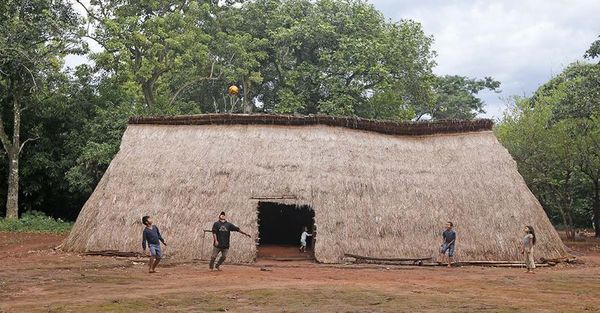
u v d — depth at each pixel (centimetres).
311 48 4112
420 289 1288
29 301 1059
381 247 1847
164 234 1861
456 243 1875
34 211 3416
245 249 1828
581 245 2970
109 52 3288
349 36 3925
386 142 2142
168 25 3447
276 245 2592
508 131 3541
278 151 2023
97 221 1928
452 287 1339
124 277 1415
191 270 1591
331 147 2044
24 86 3195
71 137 3472
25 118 3503
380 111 3925
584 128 2969
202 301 1064
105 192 1992
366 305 1043
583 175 3700
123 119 3291
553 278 1545
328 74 3956
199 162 2011
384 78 3753
